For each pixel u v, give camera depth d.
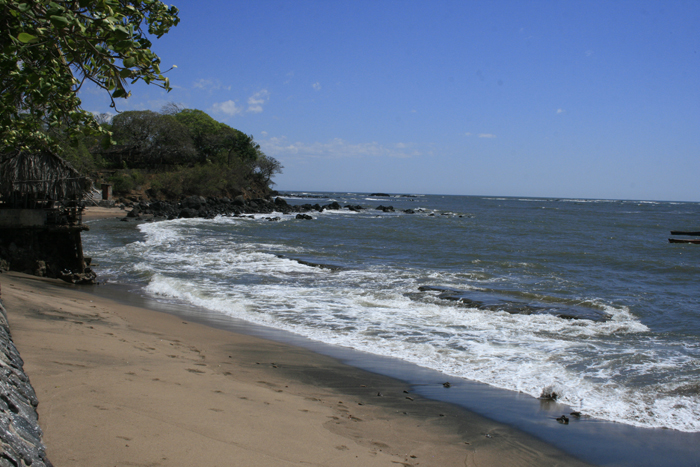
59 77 4.39
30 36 3.13
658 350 8.86
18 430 3.22
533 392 6.85
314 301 12.67
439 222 50.34
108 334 7.83
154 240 26.08
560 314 11.48
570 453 5.06
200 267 17.89
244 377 6.67
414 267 18.84
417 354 8.52
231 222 42.50
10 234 13.67
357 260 20.72
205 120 82.62
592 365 7.96
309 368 7.50
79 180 13.97
